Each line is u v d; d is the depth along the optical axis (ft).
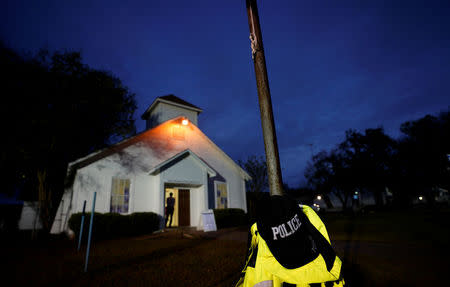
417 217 63.87
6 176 44.65
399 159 123.24
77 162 38.91
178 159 48.11
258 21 12.69
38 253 25.14
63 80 39.09
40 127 36.11
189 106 63.98
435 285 12.85
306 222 5.33
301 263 5.11
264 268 5.17
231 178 60.59
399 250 21.75
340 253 21.06
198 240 32.60
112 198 41.42
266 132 11.11
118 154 43.93
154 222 41.70
